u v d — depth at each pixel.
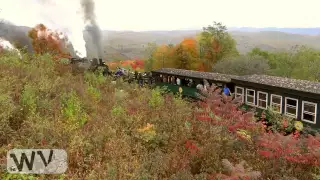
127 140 8.83
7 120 7.73
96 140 7.96
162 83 24.59
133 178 6.59
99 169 6.66
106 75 25.00
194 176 7.08
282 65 50.25
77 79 17.88
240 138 9.30
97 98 13.64
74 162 6.92
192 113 11.85
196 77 19.72
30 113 8.49
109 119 10.23
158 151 8.10
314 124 11.63
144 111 11.70
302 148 8.17
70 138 7.65
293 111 12.74
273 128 12.05
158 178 6.99
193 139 9.65
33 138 7.17
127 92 16.56
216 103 11.05
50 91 11.35
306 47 54.53
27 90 9.82
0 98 8.18
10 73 12.06
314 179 7.20
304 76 46.28
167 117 11.03
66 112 9.28
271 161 7.82
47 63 17.95
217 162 7.75
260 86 14.44
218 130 9.48
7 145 6.80
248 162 8.05
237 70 43.72
